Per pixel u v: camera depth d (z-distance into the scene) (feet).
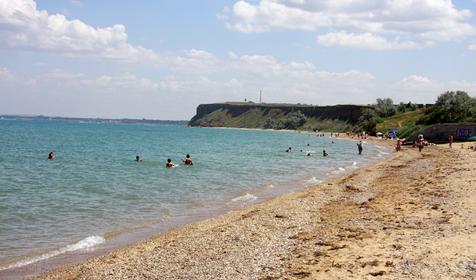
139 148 304.50
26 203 90.48
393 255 46.37
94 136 481.87
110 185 119.85
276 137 568.00
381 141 403.13
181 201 96.32
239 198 101.09
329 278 41.24
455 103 387.14
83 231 68.08
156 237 64.59
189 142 410.52
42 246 59.57
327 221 68.28
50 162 190.90
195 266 48.57
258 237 59.88
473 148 230.27
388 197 86.17
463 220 60.80
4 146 281.74
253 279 42.96
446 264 42.45
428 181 104.78
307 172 158.10
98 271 48.67
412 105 606.14
